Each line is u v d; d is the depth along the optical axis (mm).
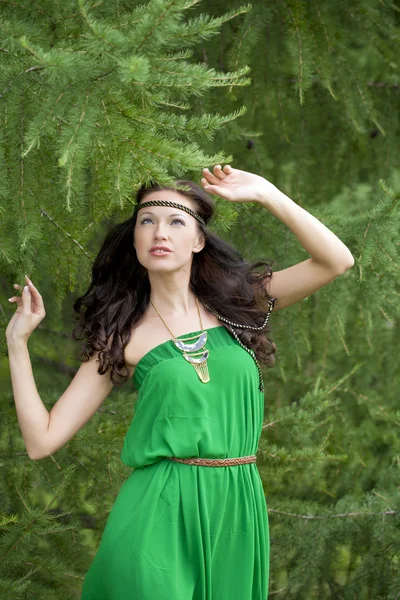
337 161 5344
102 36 2211
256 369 2723
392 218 3736
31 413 2639
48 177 2787
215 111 4555
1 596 3172
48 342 5211
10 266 3143
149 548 2457
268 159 4980
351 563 4641
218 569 2576
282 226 4383
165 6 2156
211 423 2559
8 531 3387
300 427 4543
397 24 4824
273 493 5176
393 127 5285
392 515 4594
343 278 4113
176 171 2410
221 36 4566
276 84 4879
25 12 2650
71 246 3305
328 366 5586
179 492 2516
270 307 2938
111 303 2768
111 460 3965
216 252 2887
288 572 4676
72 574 3652
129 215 3025
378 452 5590
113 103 2387
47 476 3965
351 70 4648
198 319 2752
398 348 5664
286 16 4145
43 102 2537
